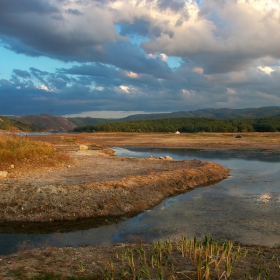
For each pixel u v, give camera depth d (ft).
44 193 47.01
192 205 51.93
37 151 81.05
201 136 295.69
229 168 96.94
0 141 79.97
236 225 41.04
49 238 36.22
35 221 41.65
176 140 242.17
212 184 71.10
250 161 115.65
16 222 41.04
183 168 81.71
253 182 73.10
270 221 42.75
